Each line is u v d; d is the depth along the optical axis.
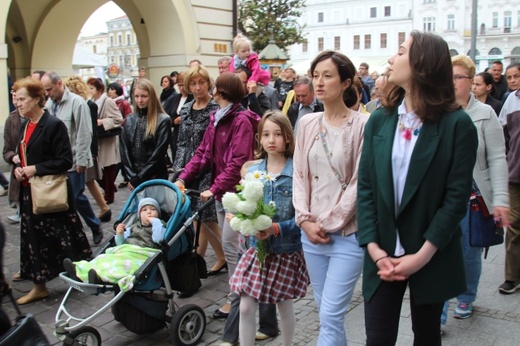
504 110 4.96
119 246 3.87
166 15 14.74
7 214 7.69
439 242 2.26
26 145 4.50
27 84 4.48
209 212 4.79
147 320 3.73
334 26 63.84
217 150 4.31
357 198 2.57
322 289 3.04
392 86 2.52
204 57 15.40
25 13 15.46
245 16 22.34
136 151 5.37
